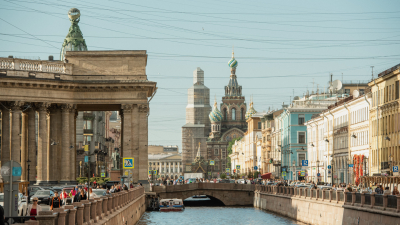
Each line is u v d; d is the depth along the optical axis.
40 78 83.12
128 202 62.44
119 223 50.19
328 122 126.88
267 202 101.94
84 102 87.38
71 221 28.98
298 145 152.12
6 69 81.81
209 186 119.50
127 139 87.88
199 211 101.44
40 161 85.19
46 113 85.12
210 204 126.75
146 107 88.06
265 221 79.62
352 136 105.31
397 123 83.06
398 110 82.62
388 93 87.50
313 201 68.19
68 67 87.31
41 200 55.19
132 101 87.81
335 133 120.62
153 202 98.19
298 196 77.56
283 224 73.94
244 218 85.31
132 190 67.69
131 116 87.94
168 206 99.81
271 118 196.75
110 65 88.50
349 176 109.44
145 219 81.75
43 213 24.50
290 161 152.25
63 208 27.88
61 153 86.50
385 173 81.81
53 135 86.81
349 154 110.50
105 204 43.12
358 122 105.06
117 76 88.25
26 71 83.19
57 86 85.06
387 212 43.84
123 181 83.31
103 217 41.12
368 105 98.94
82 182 106.00
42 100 84.31
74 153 88.12
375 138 93.69
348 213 54.28
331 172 116.94
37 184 84.44
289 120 153.88
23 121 87.62
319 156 135.25
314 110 151.88
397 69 82.06
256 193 115.38
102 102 87.62
